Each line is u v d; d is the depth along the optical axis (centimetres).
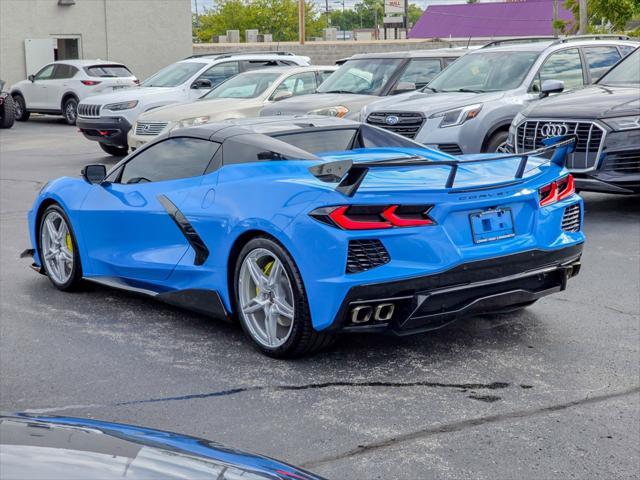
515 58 1166
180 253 583
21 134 2342
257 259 524
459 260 487
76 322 622
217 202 551
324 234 474
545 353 533
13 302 679
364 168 468
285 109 1277
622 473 376
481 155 603
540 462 387
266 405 459
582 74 1164
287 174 530
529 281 529
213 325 607
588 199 1087
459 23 7088
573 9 2589
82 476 168
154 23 3444
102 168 662
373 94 1312
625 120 898
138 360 537
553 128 936
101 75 2622
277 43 4456
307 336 500
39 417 210
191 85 1738
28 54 3141
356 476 376
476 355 530
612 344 549
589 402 455
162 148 622
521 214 521
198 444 213
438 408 450
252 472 197
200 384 493
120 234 631
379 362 520
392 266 475
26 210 1127
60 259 700
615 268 741
